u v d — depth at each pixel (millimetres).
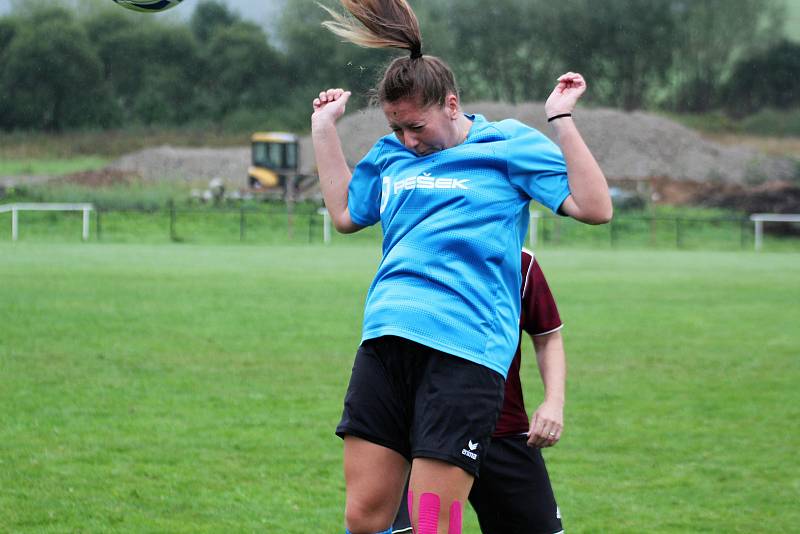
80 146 156875
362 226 9633
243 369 28016
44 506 15586
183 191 119812
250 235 95125
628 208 111438
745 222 104625
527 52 171375
